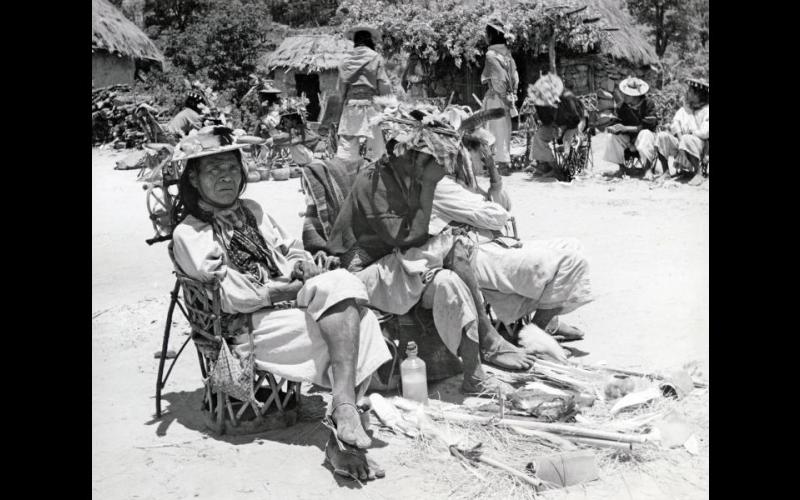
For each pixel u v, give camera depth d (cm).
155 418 425
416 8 1659
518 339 501
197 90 1335
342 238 452
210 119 410
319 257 438
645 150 1350
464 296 434
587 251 823
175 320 617
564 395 411
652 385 434
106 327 595
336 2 4262
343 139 988
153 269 805
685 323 562
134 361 525
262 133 1750
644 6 4416
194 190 398
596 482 338
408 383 425
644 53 2194
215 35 2777
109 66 2645
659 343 522
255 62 2788
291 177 1477
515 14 1672
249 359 383
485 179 1335
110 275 780
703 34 4394
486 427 387
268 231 424
